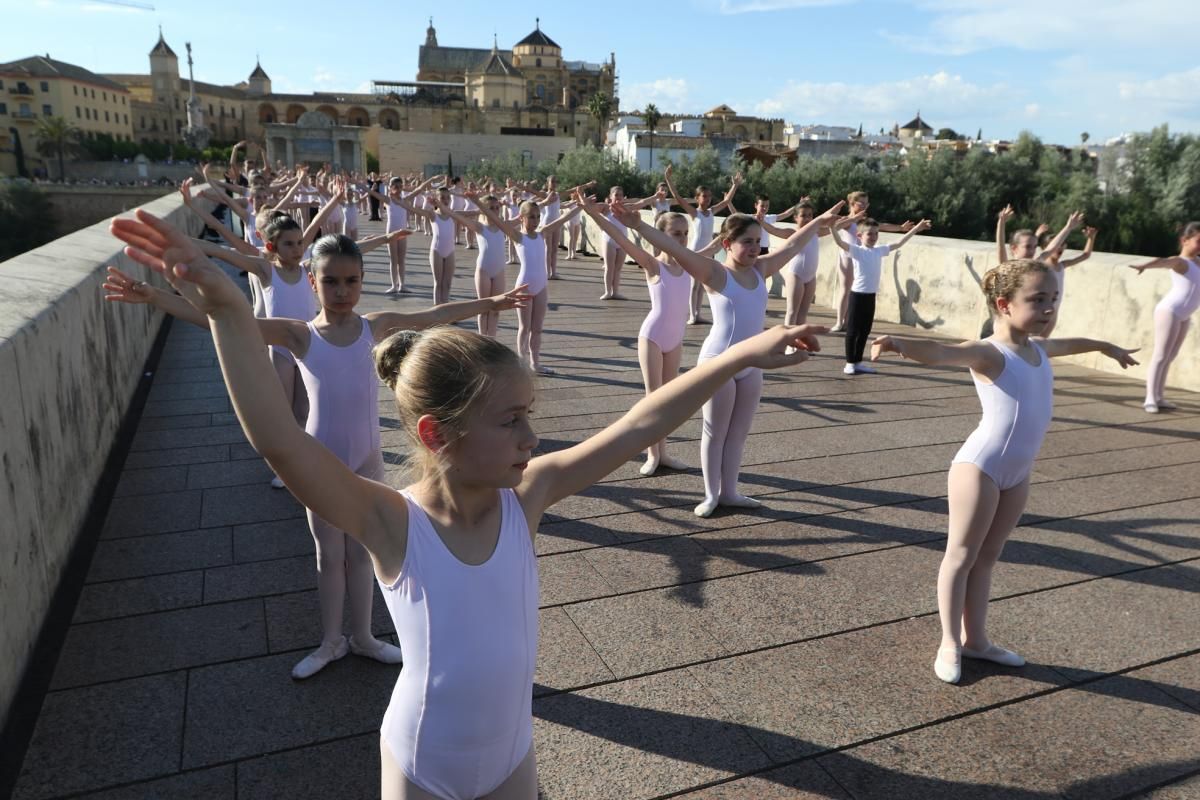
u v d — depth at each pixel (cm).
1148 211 3294
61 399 407
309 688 310
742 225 462
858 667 330
